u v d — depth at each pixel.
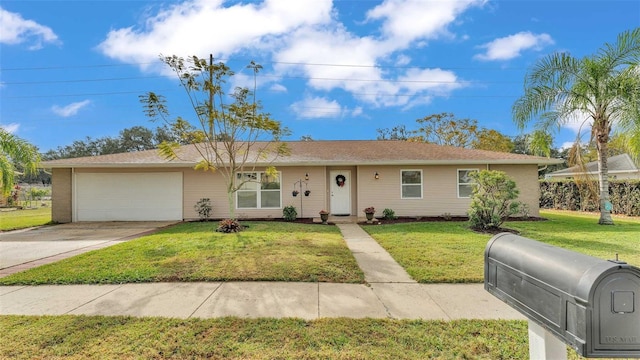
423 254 5.92
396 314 3.38
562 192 15.76
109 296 3.95
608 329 1.26
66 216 12.18
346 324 3.11
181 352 2.63
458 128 26.14
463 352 2.60
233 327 3.05
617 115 9.40
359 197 12.45
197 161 11.95
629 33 9.05
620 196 12.88
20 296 3.98
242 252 6.04
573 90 9.80
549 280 1.49
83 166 11.70
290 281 4.47
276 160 12.12
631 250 6.05
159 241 7.22
